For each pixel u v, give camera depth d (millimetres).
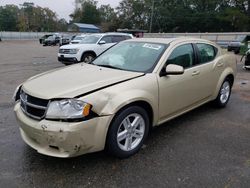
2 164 3393
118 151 3449
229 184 3078
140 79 3695
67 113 3002
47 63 14805
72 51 12523
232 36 36938
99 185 3029
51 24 115688
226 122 4977
